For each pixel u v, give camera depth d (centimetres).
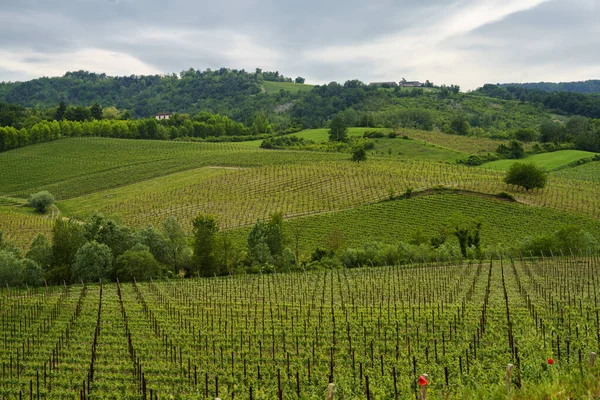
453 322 4403
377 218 10662
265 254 8394
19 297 6269
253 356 3672
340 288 5950
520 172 11600
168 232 8944
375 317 4672
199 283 7125
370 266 8125
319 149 19288
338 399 2705
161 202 13312
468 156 18025
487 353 3372
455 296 5644
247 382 3144
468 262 8006
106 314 5097
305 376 3178
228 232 10588
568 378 1956
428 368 3141
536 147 18550
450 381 2834
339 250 9031
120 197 14225
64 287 7019
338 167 15000
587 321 4238
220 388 3052
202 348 3928
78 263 7512
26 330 4575
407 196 11731
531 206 10819
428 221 10375
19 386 3266
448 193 11756
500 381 2423
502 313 4638
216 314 5041
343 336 4088
